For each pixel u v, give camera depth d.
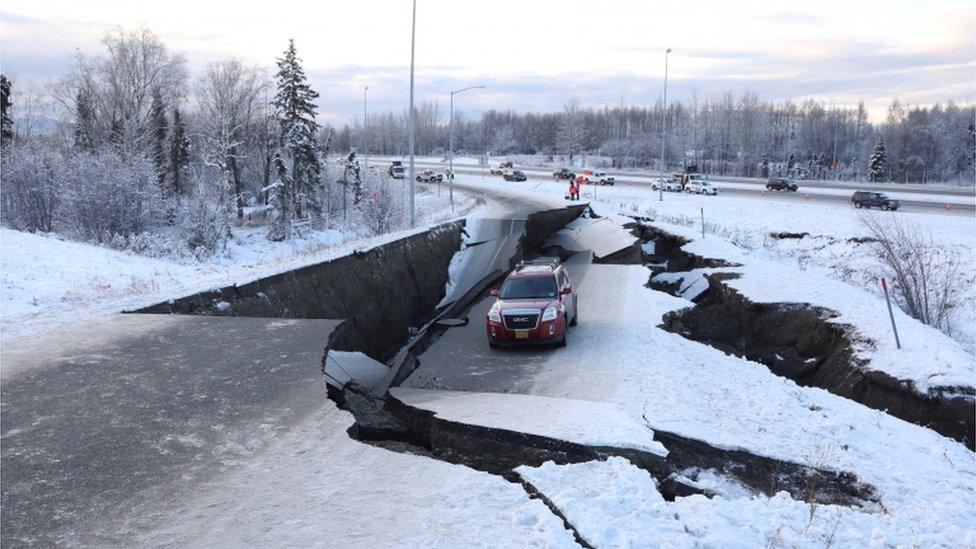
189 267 26.14
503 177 87.88
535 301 17.02
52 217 49.12
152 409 8.25
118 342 10.75
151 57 69.56
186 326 11.80
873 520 7.10
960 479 9.43
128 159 50.78
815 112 159.88
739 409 11.52
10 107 78.25
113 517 5.96
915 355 15.62
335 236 58.38
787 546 6.07
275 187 57.75
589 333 18.08
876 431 11.32
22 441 7.33
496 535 5.66
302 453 7.26
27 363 9.70
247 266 20.91
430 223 35.56
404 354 16.22
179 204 54.91
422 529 5.78
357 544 5.55
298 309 15.45
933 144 125.75
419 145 196.12
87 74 67.88
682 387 12.65
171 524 5.87
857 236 33.75
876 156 113.25
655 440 9.37
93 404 8.34
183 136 71.56
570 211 42.09
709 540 5.79
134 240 37.97
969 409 13.43
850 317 18.67
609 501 6.37
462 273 27.45
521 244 32.44
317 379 9.36
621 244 32.81
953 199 57.09
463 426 9.61
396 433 10.70
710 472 8.91
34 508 6.07
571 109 176.62
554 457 8.62
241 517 5.98
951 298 24.31
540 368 14.91
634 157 152.75
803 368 18.45
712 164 138.00
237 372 9.56
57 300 16.80
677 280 28.12
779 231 38.44
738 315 21.77
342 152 192.62
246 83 72.69
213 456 7.14
